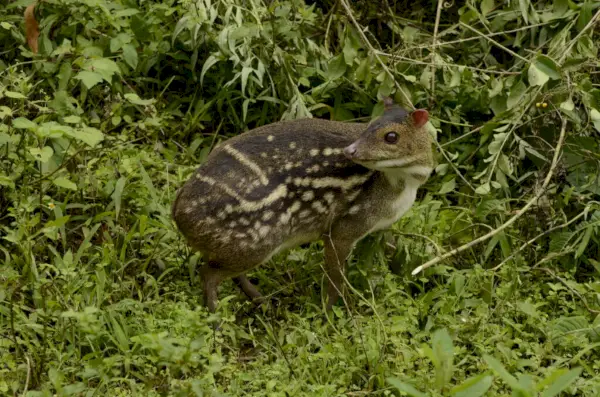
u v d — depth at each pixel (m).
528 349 6.86
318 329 7.04
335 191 7.34
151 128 8.54
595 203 8.10
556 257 7.88
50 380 6.18
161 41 8.86
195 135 8.77
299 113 8.55
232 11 8.89
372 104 8.94
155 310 7.04
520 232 8.21
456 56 9.35
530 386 5.64
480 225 8.07
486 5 9.04
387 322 7.11
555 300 7.48
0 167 7.71
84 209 7.79
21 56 8.74
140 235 7.55
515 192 8.55
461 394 5.54
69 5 8.78
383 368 6.52
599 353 7.04
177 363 5.65
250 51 8.64
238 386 6.38
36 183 7.61
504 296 7.41
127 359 6.24
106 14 8.54
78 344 6.67
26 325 6.59
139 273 7.54
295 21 9.17
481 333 7.00
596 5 8.82
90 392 6.08
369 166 7.21
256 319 7.48
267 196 7.09
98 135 7.34
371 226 7.51
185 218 7.05
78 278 7.01
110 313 6.74
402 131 7.20
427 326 7.14
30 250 7.06
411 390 5.48
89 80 7.95
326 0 9.59
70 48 8.42
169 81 8.88
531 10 9.02
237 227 7.03
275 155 7.21
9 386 6.13
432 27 9.66
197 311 6.02
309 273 7.82
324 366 6.61
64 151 7.95
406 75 8.88
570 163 8.39
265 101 8.82
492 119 8.41
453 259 8.02
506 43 9.29
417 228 7.96
